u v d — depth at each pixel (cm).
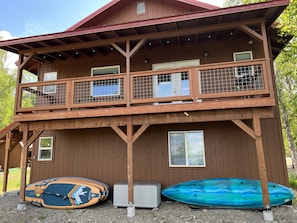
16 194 810
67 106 625
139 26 570
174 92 721
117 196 633
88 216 561
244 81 660
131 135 582
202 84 687
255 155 646
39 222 527
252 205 588
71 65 856
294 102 1054
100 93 784
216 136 683
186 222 501
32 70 977
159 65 769
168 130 719
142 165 716
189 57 750
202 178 668
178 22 567
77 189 643
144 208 616
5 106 1969
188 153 693
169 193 655
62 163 788
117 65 808
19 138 926
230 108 534
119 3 859
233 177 649
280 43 758
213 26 582
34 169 807
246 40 717
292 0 708
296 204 614
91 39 650
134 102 585
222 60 723
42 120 644
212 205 611
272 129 645
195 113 558
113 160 747
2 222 530
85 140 784
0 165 1611
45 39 633
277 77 1158
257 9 512
